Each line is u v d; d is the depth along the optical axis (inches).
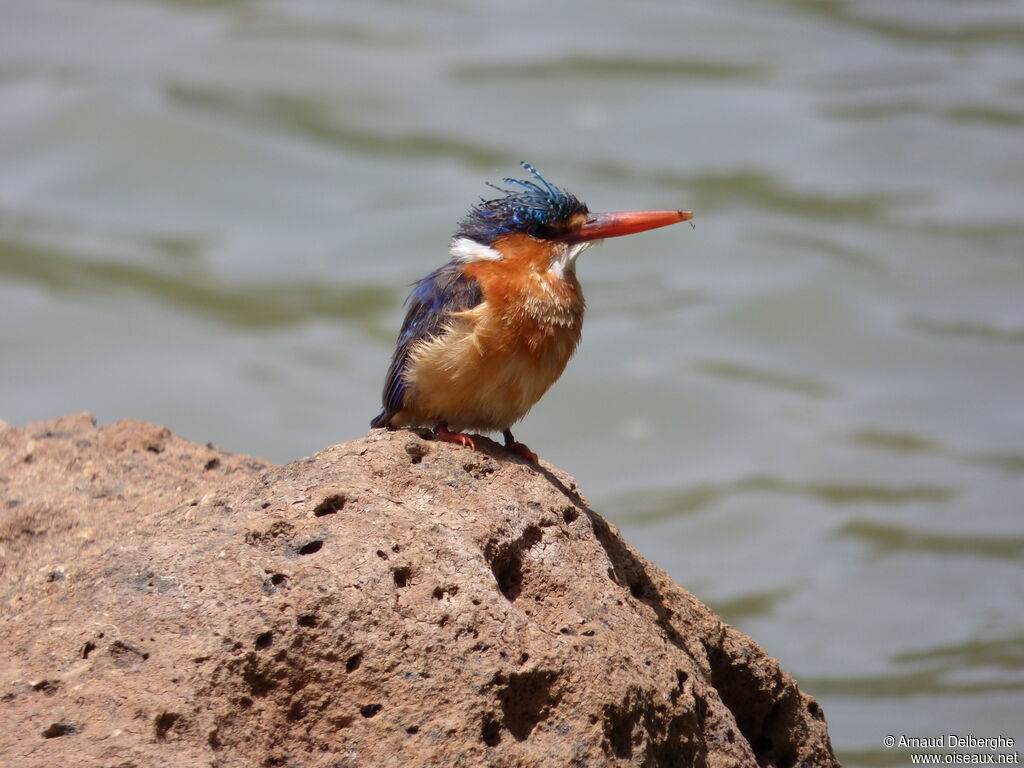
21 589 260.2
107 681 217.0
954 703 602.2
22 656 225.1
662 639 263.7
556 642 239.1
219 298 1058.1
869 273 1076.5
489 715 226.5
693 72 1391.5
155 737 209.3
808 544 789.2
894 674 637.3
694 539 801.6
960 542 778.2
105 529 297.0
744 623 702.5
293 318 1062.4
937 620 692.7
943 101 1305.4
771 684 304.8
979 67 1375.5
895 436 893.8
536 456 311.7
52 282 1061.8
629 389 949.2
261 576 232.5
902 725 578.6
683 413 913.5
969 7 1517.0
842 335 1016.2
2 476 320.8
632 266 1114.1
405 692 226.5
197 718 213.8
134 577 235.9
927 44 1438.2
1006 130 1254.9
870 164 1223.5
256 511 253.0
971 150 1219.9
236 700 219.1
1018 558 759.7
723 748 267.9
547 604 257.0
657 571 297.9
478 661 230.7
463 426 313.4
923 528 798.5
